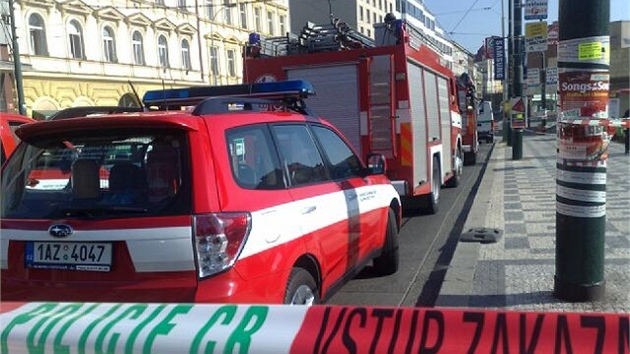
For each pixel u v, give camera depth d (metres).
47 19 32.38
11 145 6.88
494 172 15.77
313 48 9.23
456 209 10.97
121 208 3.21
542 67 18.14
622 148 21.03
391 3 96.00
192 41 44.53
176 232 3.08
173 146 3.28
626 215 8.35
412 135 8.73
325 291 4.26
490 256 6.55
